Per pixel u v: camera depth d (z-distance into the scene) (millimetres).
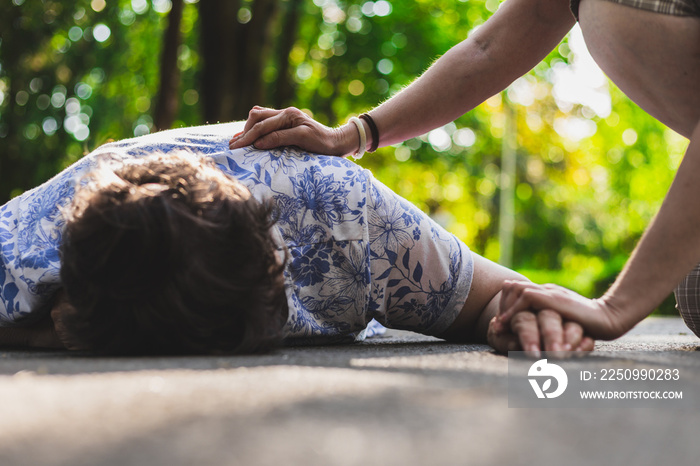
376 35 12078
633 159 20141
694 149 1380
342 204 1688
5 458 587
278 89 10742
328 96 12516
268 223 1391
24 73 10172
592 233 24109
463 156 15273
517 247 24250
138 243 1263
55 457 587
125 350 1325
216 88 9391
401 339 2346
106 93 11742
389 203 1738
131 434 660
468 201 21469
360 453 597
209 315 1303
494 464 581
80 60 10500
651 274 1385
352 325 1738
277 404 795
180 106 11883
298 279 1659
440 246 1764
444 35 12266
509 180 18594
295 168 1714
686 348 1786
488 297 1811
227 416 734
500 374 1055
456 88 2084
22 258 1583
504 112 17750
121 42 10844
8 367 1149
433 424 709
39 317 1628
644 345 1949
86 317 1299
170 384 934
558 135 19469
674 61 1560
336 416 735
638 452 637
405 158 14547
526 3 2047
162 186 1327
